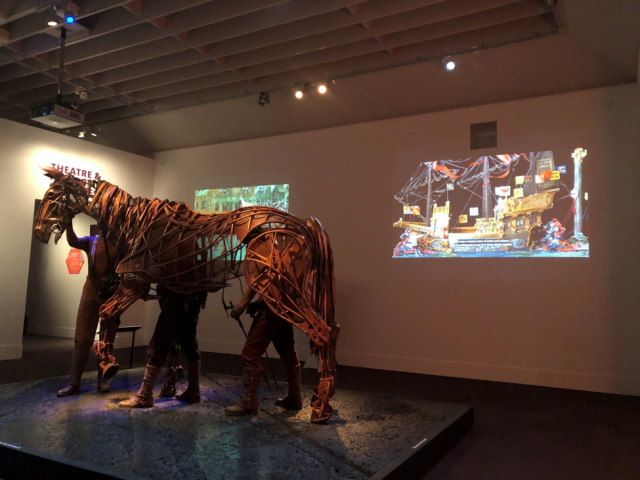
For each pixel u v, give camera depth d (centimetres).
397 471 236
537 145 552
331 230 667
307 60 581
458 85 576
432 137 611
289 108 681
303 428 301
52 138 671
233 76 628
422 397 466
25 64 587
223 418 321
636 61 477
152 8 473
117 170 766
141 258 346
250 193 740
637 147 505
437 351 585
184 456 248
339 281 652
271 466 237
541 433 356
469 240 580
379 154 645
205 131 766
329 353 316
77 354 385
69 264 818
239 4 467
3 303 611
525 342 541
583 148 529
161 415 326
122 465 234
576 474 279
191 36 531
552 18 492
